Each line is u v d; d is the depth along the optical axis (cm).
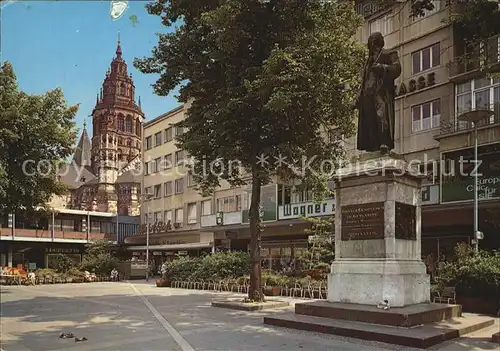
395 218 1052
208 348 871
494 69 1778
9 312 1548
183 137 1733
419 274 1074
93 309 1598
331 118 1630
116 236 5622
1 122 2025
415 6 1184
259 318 1280
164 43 1670
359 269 1066
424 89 2577
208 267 2588
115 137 9144
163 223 4872
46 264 5116
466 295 1481
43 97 2195
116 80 9550
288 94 1345
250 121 1492
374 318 963
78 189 8300
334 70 1484
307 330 1008
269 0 1499
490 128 2214
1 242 4866
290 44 1522
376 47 1176
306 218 2519
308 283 1981
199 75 1606
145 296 2094
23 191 2080
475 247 1741
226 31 1449
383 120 1119
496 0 1084
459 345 848
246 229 3612
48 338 1026
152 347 896
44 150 2183
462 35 2431
